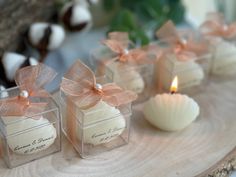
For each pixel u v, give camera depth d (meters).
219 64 0.36
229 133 0.30
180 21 0.44
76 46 0.41
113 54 0.33
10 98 0.27
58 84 0.35
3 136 0.26
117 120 0.28
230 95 0.34
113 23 0.40
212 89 0.35
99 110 0.27
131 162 0.28
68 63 0.39
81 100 0.27
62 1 0.42
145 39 0.38
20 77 0.27
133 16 0.42
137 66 0.32
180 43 0.34
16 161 0.27
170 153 0.29
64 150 0.29
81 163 0.28
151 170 0.27
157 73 0.34
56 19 0.43
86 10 0.41
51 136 0.27
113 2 0.45
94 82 0.27
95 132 0.27
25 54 0.39
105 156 0.28
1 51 0.35
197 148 0.29
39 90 0.27
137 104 0.33
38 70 0.27
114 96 0.27
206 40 0.36
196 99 0.34
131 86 0.32
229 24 0.38
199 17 0.50
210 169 0.27
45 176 0.26
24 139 0.26
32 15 0.38
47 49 0.37
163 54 0.33
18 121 0.26
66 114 0.29
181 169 0.27
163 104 0.30
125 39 0.32
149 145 0.29
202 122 0.31
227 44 0.36
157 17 0.43
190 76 0.33
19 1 0.35
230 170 0.29
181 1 0.45
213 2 0.49
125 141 0.29
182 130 0.30
